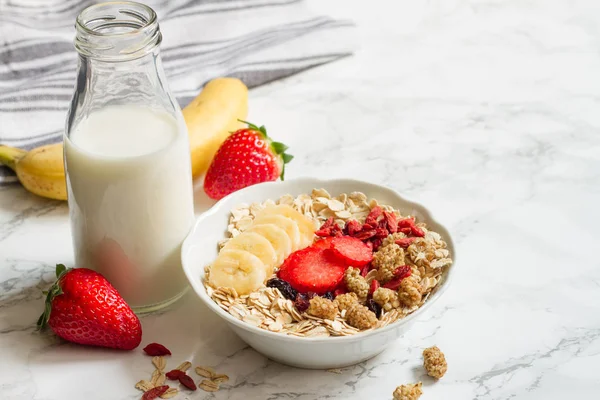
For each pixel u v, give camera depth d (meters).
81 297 0.72
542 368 0.73
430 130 0.93
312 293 0.74
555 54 1.02
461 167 0.89
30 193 0.86
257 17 0.98
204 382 0.72
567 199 0.86
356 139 0.91
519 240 0.82
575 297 0.78
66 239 0.82
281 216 0.77
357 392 0.72
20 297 0.77
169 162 0.74
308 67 0.99
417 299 0.72
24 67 0.92
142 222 0.74
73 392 0.71
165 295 0.77
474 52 1.02
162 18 0.95
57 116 0.89
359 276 0.74
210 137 0.86
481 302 0.77
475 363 0.73
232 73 0.95
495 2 1.09
